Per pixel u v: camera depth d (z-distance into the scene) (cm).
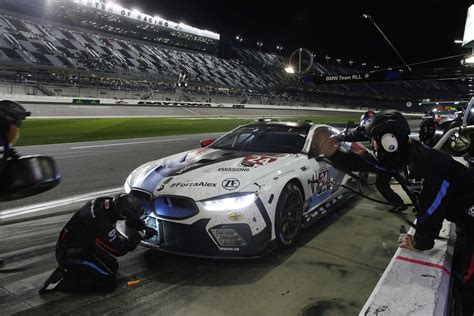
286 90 6781
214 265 292
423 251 187
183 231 282
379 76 572
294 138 402
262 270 284
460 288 183
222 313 224
